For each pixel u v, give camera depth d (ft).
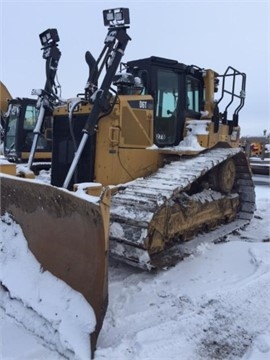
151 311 11.34
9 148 34.50
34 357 8.89
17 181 11.23
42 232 10.78
